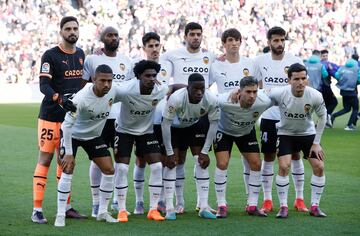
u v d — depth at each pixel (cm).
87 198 1209
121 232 944
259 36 4506
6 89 3759
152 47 1105
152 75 999
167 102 1033
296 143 1094
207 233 938
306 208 1112
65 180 985
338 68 2333
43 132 1036
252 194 1080
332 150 1809
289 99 1051
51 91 1006
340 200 1180
